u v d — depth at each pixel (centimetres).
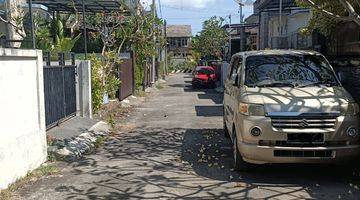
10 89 684
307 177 718
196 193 636
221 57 5609
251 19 3531
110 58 1789
